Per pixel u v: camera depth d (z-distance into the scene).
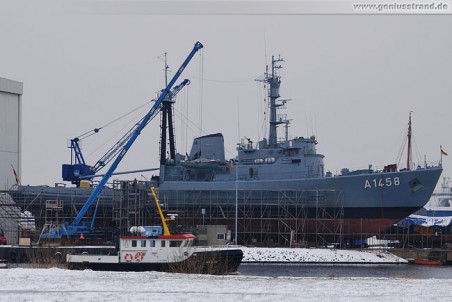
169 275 183.88
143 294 139.12
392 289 150.75
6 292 142.38
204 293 141.38
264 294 140.12
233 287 152.25
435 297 136.62
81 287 150.25
